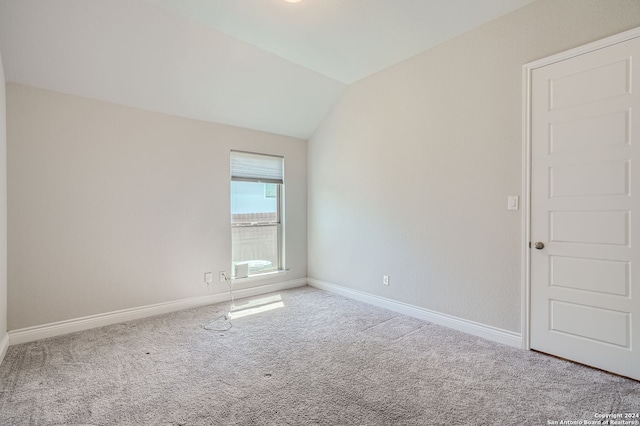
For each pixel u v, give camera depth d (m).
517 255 2.53
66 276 2.87
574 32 2.23
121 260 3.16
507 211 2.58
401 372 2.19
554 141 2.32
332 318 3.28
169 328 3.00
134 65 2.87
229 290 3.95
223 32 2.82
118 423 1.67
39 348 2.55
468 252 2.84
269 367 2.27
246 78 3.40
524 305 2.49
